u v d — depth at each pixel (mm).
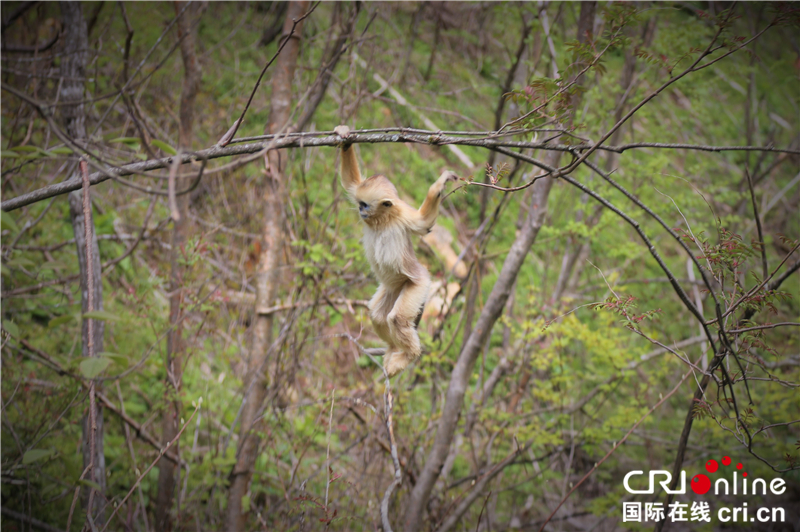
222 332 12578
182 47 9273
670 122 18234
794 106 20047
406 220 6293
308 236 10445
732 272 5562
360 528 9383
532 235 9227
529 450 11734
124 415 8805
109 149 8852
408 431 10430
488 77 21734
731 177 19375
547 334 10773
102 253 13047
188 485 9922
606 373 11719
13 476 8648
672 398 13445
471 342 9398
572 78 5473
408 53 18172
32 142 11531
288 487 9438
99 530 5145
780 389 9383
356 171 6426
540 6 10336
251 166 15484
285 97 9523
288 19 9359
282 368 9781
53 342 11164
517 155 5055
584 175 13492
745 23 17031
